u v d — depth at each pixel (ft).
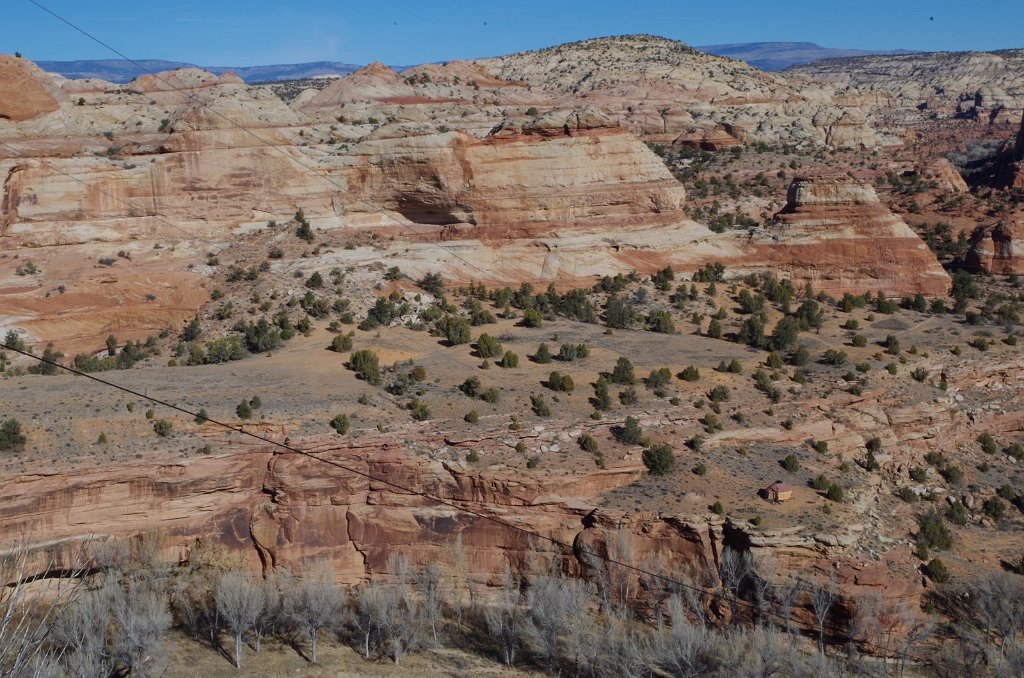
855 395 303.89
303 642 231.50
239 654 217.77
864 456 290.97
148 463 233.35
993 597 231.71
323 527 244.63
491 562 248.32
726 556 229.25
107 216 401.49
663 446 259.80
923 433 304.71
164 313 362.94
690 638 207.00
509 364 300.81
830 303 413.18
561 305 379.96
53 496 224.53
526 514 246.47
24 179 393.91
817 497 255.70
